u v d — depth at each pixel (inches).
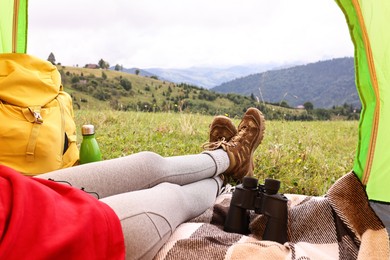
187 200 63.3
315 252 54.3
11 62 85.4
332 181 99.5
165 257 51.6
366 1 61.4
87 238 40.5
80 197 45.5
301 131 162.4
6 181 41.2
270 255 52.1
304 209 64.1
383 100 63.8
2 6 95.9
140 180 61.6
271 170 107.0
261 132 99.9
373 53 63.3
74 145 90.2
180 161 72.1
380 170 65.3
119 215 47.8
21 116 79.7
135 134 146.9
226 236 58.1
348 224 59.0
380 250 55.1
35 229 37.7
